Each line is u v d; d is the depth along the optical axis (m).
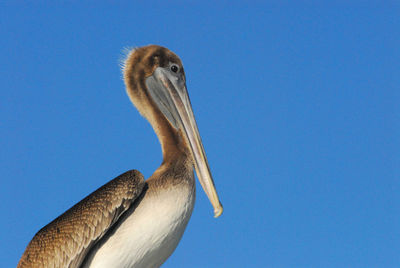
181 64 13.46
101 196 11.95
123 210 11.76
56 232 12.14
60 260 11.96
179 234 12.05
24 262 12.33
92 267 11.70
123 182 11.92
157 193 11.88
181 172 12.27
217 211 12.59
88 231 11.80
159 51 13.36
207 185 12.72
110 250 11.62
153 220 11.62
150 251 11.66
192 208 12.30
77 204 12.33
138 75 13.27
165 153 12.73
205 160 12.87
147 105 13.19
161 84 13.22
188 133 12.97
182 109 13.13
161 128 13.00
